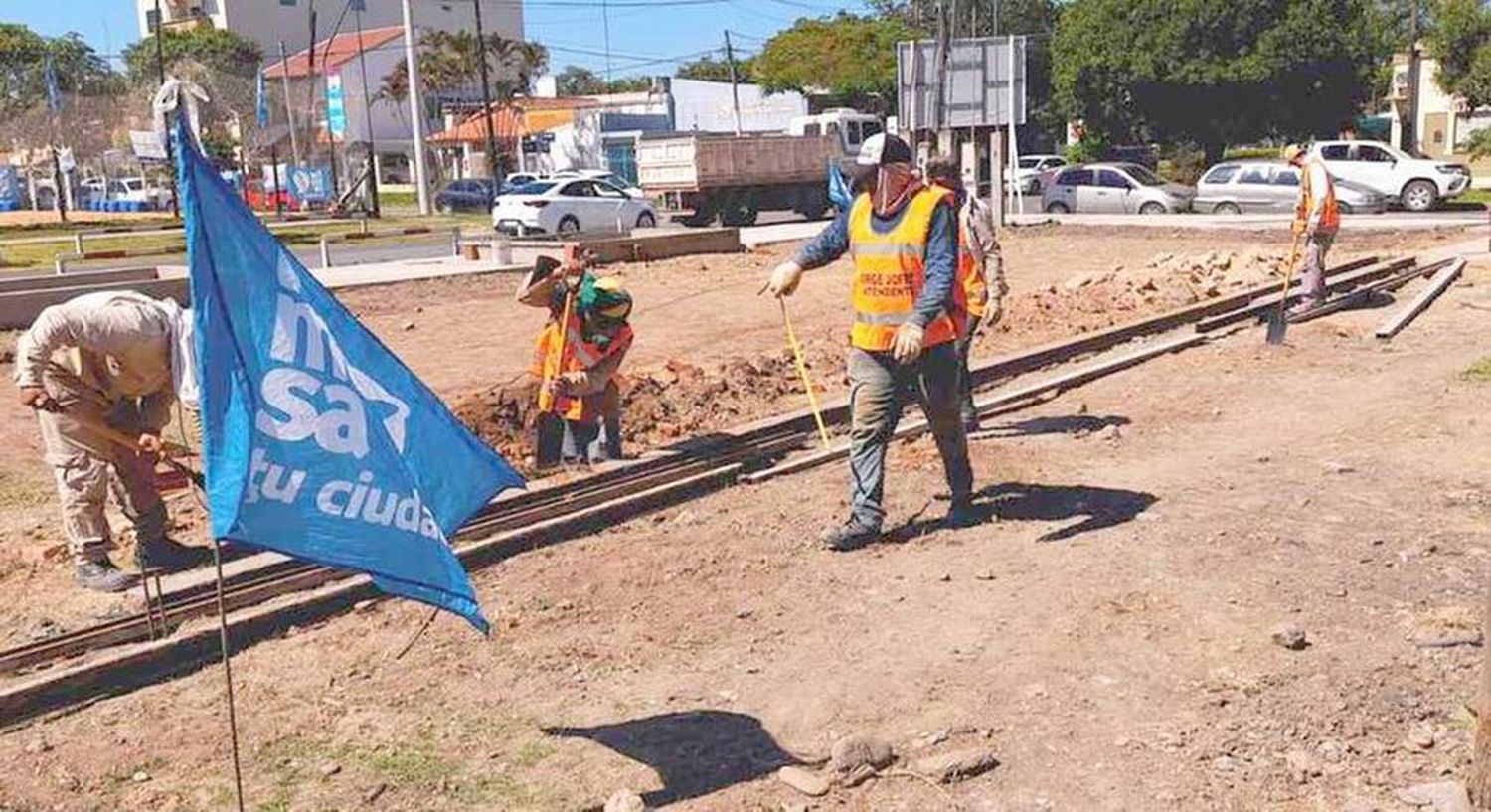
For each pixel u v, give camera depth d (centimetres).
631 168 6588
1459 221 2767
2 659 534
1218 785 432
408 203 6188
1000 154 2912
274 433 376
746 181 3825
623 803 424
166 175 5453
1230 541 670
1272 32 4438
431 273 2220
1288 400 1024
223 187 379
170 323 604
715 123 7775
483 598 622
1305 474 798
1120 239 2664
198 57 7475
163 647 549
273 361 380
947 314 671
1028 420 976
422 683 531
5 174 6469
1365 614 570
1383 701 487
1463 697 489
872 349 666
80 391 608
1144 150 5084
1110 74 4766
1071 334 1341
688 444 845
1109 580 618
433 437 428
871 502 683
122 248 3234
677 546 694
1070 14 4969
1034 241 2677
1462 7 4303
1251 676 511
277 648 571
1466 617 556
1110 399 1052
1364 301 1519
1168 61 4597
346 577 639
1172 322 1373
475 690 524
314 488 381
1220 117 4734
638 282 2077
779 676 529
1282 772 439
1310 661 523
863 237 659
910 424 936
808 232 3244
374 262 2661
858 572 645
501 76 7800
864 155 655
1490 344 1225
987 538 691
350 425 391
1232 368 1157
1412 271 1767
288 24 9312
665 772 453
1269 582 609
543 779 451
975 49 2644
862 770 445
